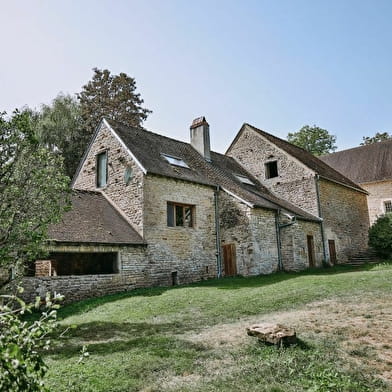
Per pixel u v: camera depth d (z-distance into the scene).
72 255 15.15
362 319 6.36
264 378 4.22
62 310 9.72
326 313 7.00
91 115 28.69
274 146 21.67
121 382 4.19
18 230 6.45
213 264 15.71
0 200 6.45
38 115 25.08
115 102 29.11
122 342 5.98
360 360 4.67
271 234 16.19
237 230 15.69
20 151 6.70
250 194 17.58
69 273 15.01
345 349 5.03
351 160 31.02
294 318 6.80
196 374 4.45
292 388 3.94
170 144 18.30
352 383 3.97
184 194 15.20
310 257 17.89
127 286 12.39
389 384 4.00
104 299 10.52
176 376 4.40
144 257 13.16
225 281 13.35
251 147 22.77
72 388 4.02
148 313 8.25
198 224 15.48
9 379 2.12
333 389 3.85
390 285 9.24
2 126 6.55
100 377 4.35
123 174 14.71
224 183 17.48
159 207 14.14
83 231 11.85
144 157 14.86
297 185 20.39
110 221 13.42
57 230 11.20
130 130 16.83
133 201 14.05
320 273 15.32
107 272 15.58
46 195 7.04
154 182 14.19
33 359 2.33
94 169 16.27
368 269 16.61
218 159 20.92
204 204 15.97
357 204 24.23
